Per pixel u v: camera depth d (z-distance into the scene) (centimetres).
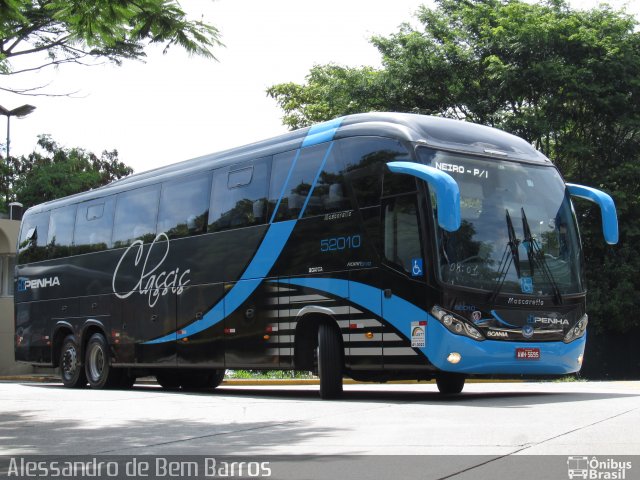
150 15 910
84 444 782
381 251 1145
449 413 933
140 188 1694
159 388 1872
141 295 1642
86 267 1819
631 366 2675
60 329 1886
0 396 1462
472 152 1166
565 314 1173
